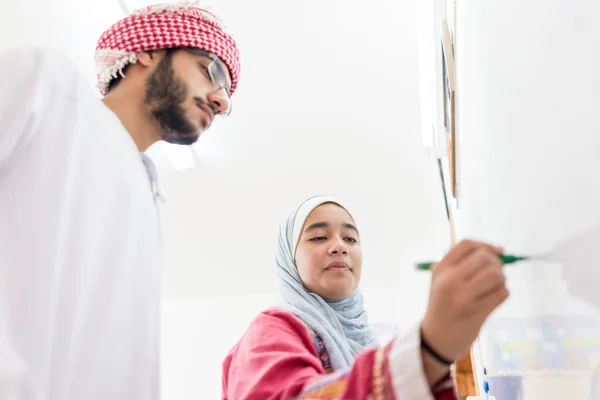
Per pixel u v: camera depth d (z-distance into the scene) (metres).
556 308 0.68
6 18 2.52
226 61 1.48
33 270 0.99
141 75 1.41
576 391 0.62
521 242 0.91
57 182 1.06
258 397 0.99
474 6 1.36
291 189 5.18
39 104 1.09
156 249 1.22
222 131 4.79
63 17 3.04
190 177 5.12
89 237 1.06
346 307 1.47
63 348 0.97
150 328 1.12
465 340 0.67
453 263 0.68
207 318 5.45
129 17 1.44
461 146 2.09
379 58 4.29
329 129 4.80
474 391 2.39
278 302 1.44
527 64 0.76
